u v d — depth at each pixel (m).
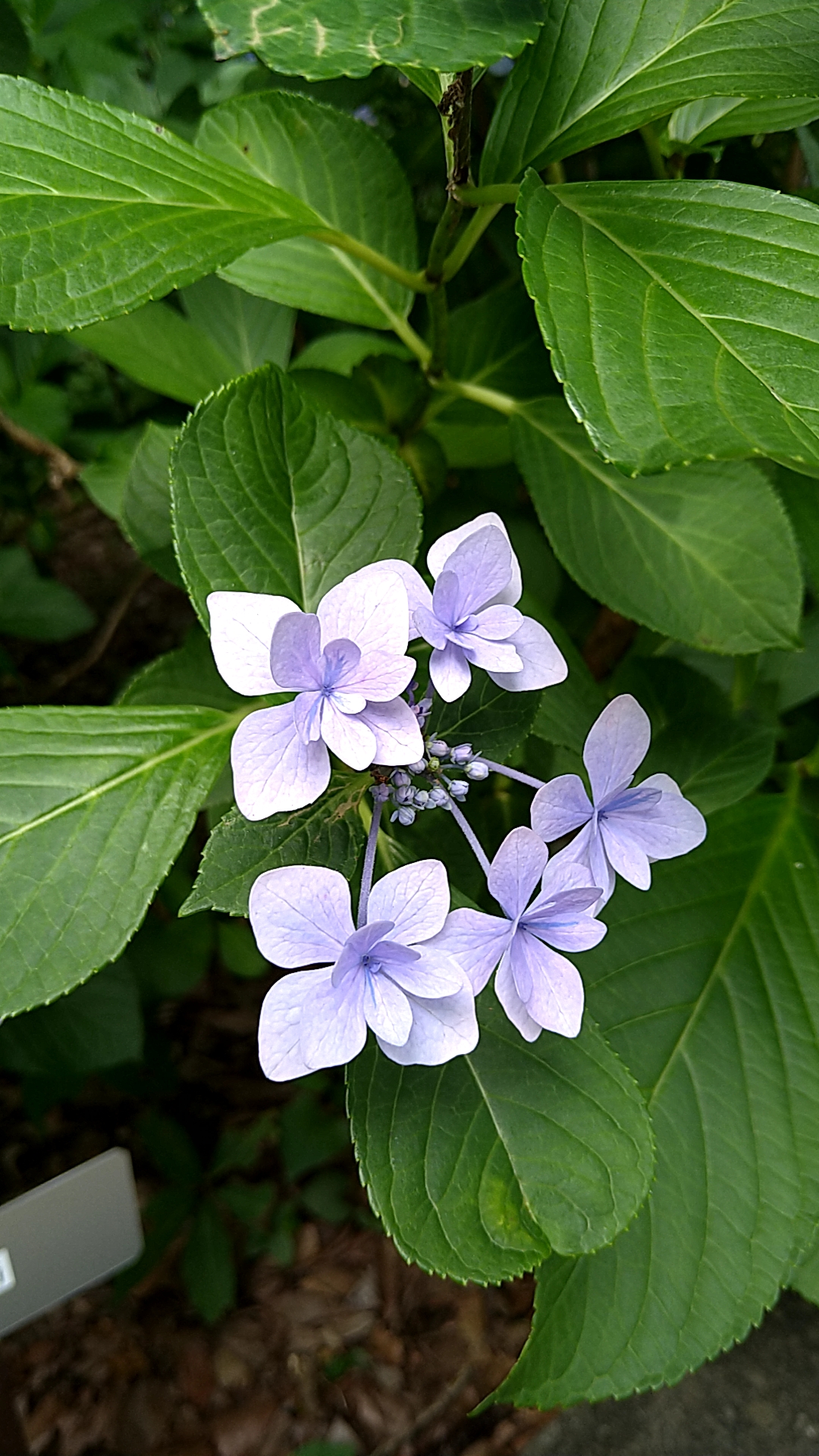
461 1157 0.37
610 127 0.38
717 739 0.49
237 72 0.65
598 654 0.62
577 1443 0.67
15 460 0.79
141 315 0.53
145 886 0.38
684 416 0.32
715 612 0.46
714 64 0.37
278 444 0.41
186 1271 0.78
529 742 0.50
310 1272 0.85
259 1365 0.79
